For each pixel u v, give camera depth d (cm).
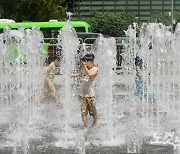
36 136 1161
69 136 1152
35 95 1709
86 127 1177
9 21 3475
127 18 5353
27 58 1678
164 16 5397
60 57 1723
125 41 2330
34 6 4091
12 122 1372
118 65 2534
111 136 1134
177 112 1473
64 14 4350
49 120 1391
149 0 6100
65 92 1550
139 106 1327
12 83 1914
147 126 1241
